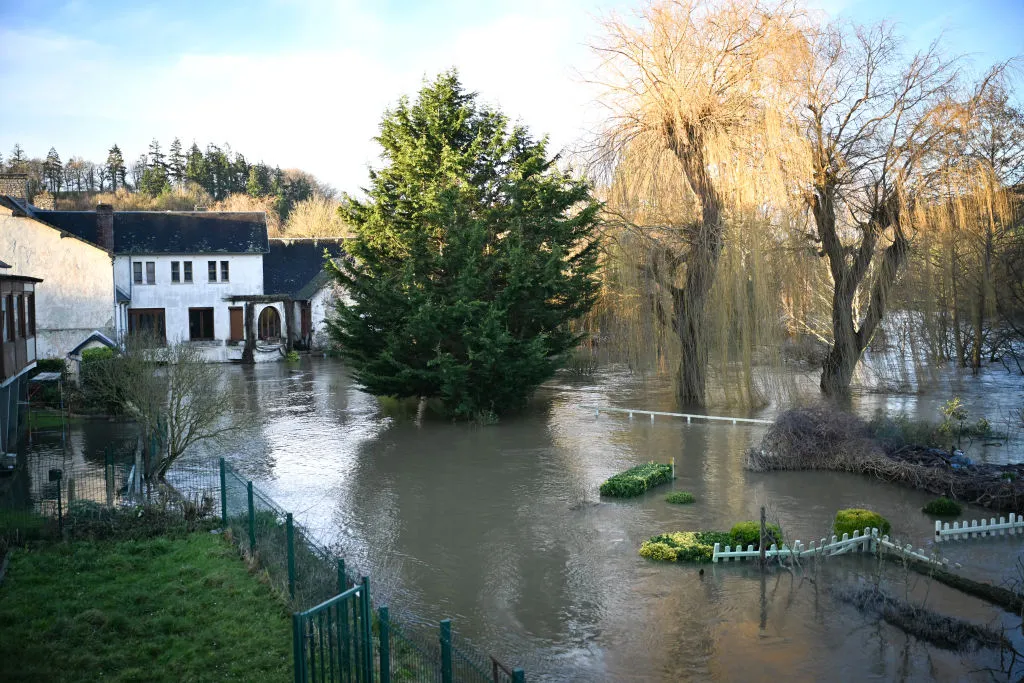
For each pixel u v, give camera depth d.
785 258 29.64
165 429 21.64
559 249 28.52
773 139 28.38
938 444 23.39
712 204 30.33
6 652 10.45
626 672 10.84
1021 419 27.86
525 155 32.91
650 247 31.47
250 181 121.44
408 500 19.50
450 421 30.56
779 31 29.41
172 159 127.25
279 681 9.73
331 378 43.56
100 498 18.23
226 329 52.59
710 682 10.54
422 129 34.03
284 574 12.66
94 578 13.13
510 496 19.77
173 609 11.85
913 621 11.95
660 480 20.70
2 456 21.11
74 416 29.05
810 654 11.23
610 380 42.41
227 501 16.80
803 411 23.34
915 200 29.80
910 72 29.98
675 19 30.73
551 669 10.91
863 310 37.78
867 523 15.54
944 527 16.05
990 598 12.94
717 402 33.62
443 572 14.60
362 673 9.27
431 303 28.11
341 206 35.06
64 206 101.38
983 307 36.41
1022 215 34.16
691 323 32.62
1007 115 29.53
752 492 19.75
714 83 30.59
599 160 33.00
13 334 21.58
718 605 12.92
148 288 50.97
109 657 10.30
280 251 59.75
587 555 15.40
